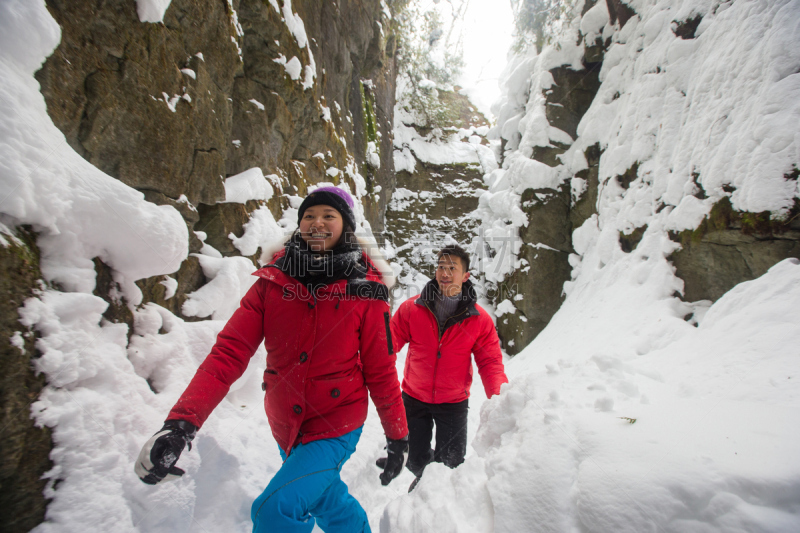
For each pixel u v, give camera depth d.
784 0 3.11
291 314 1.32
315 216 1.42
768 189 2.83
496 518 1.23
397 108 10.43
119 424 1.53
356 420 1.37
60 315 1.48
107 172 2.17
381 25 8.17
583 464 1.21
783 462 1.04
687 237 3.58
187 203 2.69
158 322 2.10
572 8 6.76
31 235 1.48
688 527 0.97
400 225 9.56
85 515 1.30
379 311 1.41
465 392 2.41
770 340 2.07
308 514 1.24
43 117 1.64
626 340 3.51
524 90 8.41
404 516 1.53
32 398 1.29
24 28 1.60
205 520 1.64
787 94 2.86
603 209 5.43
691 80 4.12
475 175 10.05
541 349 5.29
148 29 2.35
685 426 1.29
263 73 3.96
